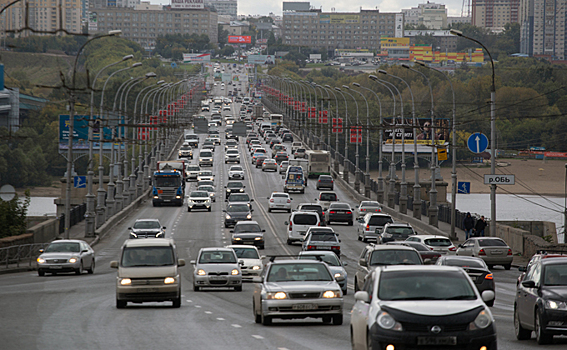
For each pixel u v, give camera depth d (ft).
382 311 120.16
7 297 270.46
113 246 553.23
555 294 159.94
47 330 181.27
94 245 558.56
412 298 124.26
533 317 163.53
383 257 260.83
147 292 232.53
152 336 169.78
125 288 231.50
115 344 156.97
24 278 366.02
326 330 182.29
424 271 130.21
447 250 397.39
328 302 189.57
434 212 645.92
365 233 546.67
